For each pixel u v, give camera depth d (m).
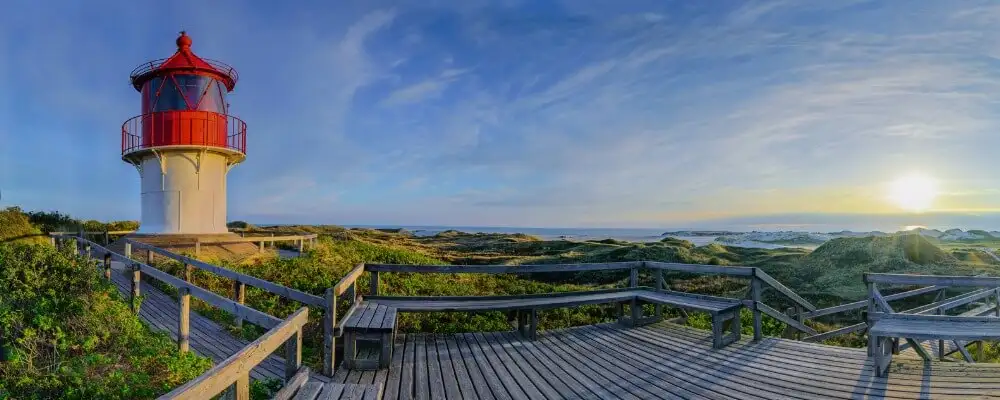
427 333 8.77
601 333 8.59
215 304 6.25
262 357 3.95
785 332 9.16
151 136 16.23
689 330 8.70
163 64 16.42
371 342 7.43
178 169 16.42
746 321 10.73
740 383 6.08
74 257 8.28
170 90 16.39
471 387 6.03
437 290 12.80
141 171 17.28
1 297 6.65
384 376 6.32
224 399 3.85
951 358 8.75
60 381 5.07
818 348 7.24
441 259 27.48
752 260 25.83
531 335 8.17
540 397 5.76
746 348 7.46
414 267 8.88
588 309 11.75
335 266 14.52
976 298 9.59
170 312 9.53
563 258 28.98
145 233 16.42
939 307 8.99
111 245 17.16
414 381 6.20
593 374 6.54
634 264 9.95
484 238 58.47
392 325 6.58
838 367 6.41
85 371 5.54
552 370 6.69
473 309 8.00
